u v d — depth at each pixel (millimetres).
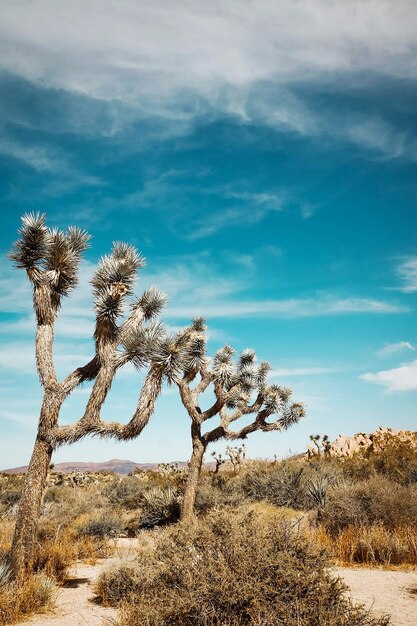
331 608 4188
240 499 16578
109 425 8594
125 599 5887
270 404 14906
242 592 4191
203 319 14711
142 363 9570
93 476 39062
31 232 8789
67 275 9102
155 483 24203
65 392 8422
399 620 5441
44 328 8773
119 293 9055
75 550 10672
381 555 8922
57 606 6750
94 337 8930
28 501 7941
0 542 9812
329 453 31094
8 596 6391
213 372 14203
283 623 4059
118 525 14422
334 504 11016
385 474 18906
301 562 4469
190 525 5324
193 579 4512
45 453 8219
